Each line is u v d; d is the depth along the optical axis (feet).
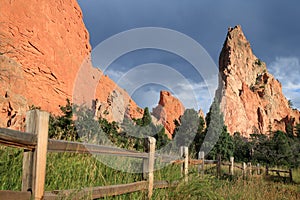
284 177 55.31
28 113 9.55
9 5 146.41
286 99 495.00
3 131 8.21
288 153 134.10
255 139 169.07
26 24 152.97
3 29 138.72
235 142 152.97
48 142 10.02
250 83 453.58
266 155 138.51
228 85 374.63
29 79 145.48
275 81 476.54
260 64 492.95
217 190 22.43
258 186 31.48
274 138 152.05
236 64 426.10
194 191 17.78
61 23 184.75
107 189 12.87
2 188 10.91
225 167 51.72
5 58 108.06
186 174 18.97
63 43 179.93
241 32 491.72
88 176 14.37
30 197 9.08
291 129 350.84
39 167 9.36
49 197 9.70
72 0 205.77
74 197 10.72
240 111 361.51
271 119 414.41
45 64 156.66
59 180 12.89
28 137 9.08
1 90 91.35
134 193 15.35
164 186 17.99
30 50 150.61
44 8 171.32
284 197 29.30
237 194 23.73
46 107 148.56
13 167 11.82
